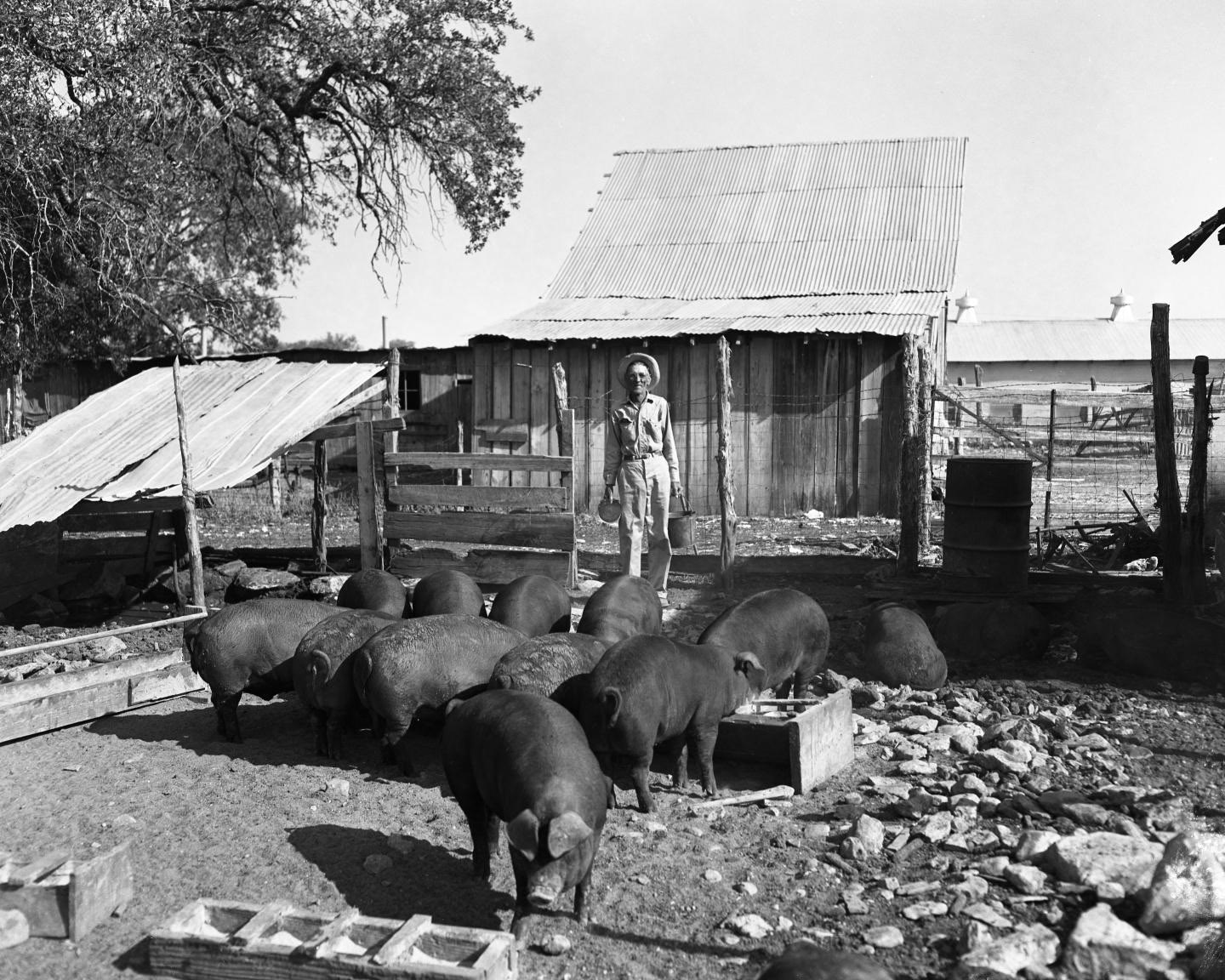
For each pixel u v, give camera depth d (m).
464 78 24.12
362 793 6.78
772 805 6.45
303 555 13.98
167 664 9.23
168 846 5.97
